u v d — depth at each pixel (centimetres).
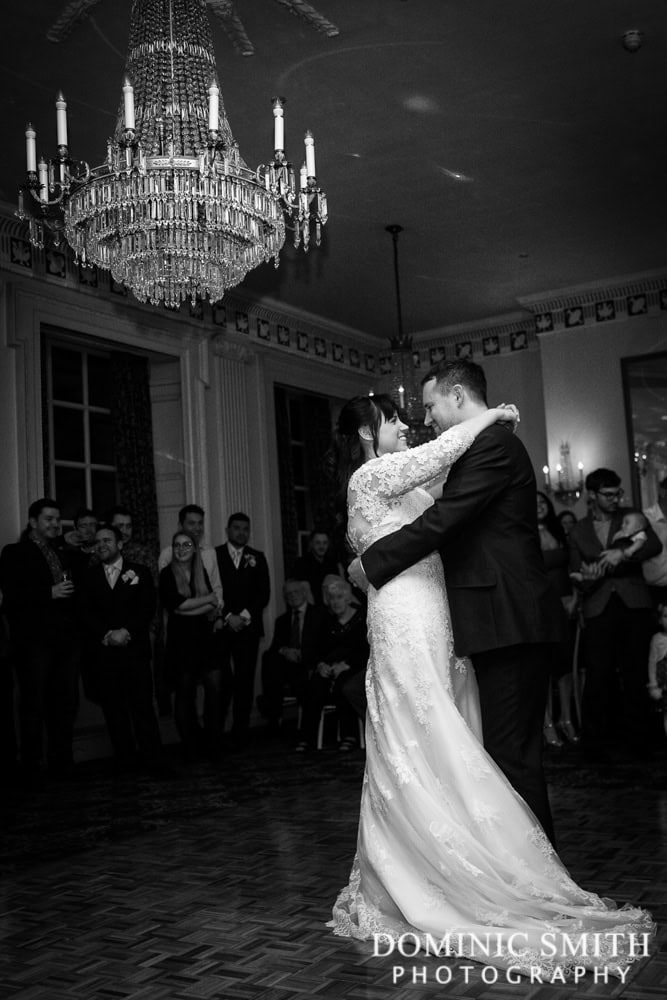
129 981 244
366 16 495
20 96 556
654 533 589
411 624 284
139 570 666
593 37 522
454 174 688
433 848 264
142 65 446
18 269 703
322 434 1059
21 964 262
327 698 704
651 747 622
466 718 295
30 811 514
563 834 386
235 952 263
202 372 877
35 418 708
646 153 665
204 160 424
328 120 604
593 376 955
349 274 885
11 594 623
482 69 551
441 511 277
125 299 793
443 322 1055
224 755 704
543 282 934
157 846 409
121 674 654
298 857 372
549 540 639
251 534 923
